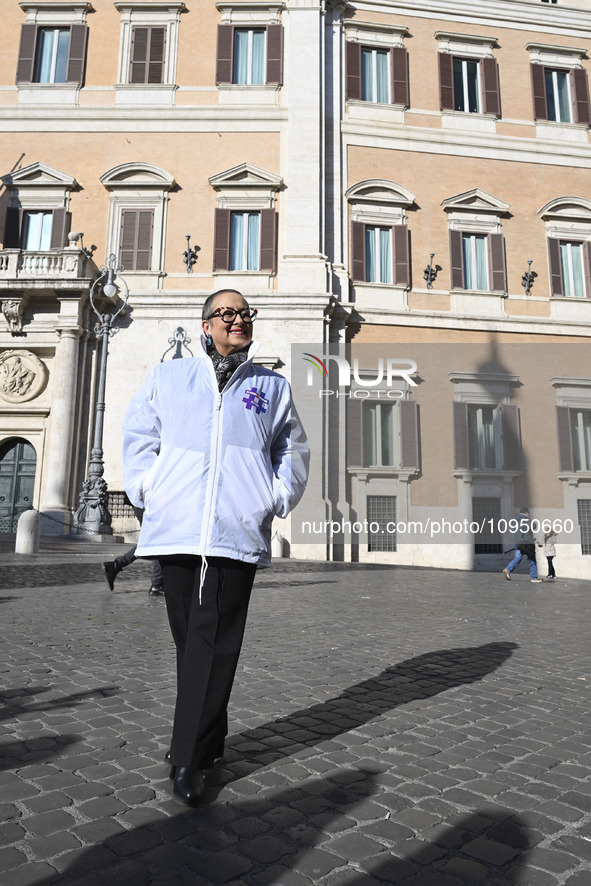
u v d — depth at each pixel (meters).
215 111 20.81
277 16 21.45
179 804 2.17
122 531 18.30
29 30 21.16
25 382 18.95
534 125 22.70
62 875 1.73
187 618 2.40
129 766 2.49
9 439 19.25
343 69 21.78
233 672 2.33
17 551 12.55
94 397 19.17
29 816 2.05
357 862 1.85
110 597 7.07
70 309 18.66
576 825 2.13
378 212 21.11
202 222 20.41
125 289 19.70
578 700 3.75
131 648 4.59
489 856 1.91
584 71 23.31
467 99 22.50
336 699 3.52
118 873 1.75
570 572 20.52
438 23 22.58
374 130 21.48
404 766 2.59
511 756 2.76
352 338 20.45
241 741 2.82
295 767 2.54
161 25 21.33
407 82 22.00
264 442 2.52
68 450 18.23
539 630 6.46
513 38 23.05
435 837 2.02
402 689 3.79
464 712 3.38
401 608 7.58
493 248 21.59
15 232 20.14
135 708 3.21
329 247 20.64
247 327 2.57
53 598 6.84
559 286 21.80
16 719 2.99
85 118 20.73
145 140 20.72
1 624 5.29
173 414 2.46
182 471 2.38
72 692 3.46
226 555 2.29
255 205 20.41
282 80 21.09
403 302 20.88
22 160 20.56
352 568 14.49
